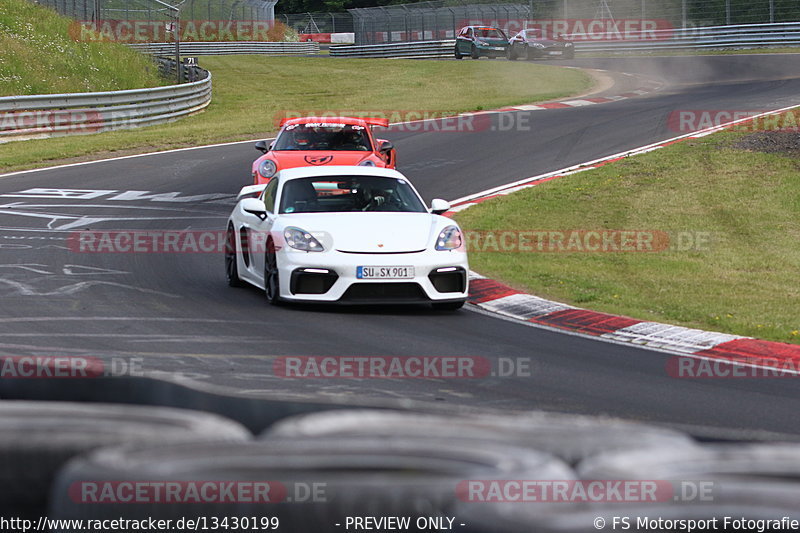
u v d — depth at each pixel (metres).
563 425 6.14
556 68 149.62
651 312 34.22
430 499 4.80
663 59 160.38
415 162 74.25
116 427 5.90
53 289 34.97
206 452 5.26
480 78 142.50
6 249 43.47
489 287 37.62
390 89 137.88
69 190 63.62
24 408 6.46
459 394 21.58
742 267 42.16
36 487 5.72
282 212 35.12
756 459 5.07
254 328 29.27
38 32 135.00
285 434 5.53
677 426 8.59
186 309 32.25
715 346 28.73
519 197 58.53
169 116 111.38
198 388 9.05
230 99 136.50
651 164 67.12
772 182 60.06
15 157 77.06
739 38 168.62
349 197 35.91
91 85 126.81
